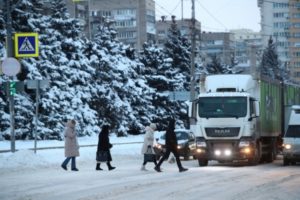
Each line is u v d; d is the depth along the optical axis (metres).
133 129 72.62
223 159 29.52
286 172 25.31
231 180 21.19
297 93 42.94
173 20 85.31
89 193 16.97
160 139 35.00
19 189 18.12
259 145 31.73
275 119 36.12
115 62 69.81
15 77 51.41
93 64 66.62
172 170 26.42
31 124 53.66
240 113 29.52
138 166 29.23
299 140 30.39
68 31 62.59
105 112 67.44
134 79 74.00
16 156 27.19
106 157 26.11
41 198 15.95
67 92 58.91
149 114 74.56
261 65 123.44
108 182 20.30
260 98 32.00
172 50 83.31
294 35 194.25
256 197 16.03
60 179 21.47
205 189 18.05
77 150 25.77
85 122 61.19
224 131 29.48
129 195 16.41
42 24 56.41
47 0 62.59
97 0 167.38
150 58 79.12
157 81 78.00
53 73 57.00
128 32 165.38
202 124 29.81
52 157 30.25
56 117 56.12
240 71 108.12
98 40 72.12
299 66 193.62
